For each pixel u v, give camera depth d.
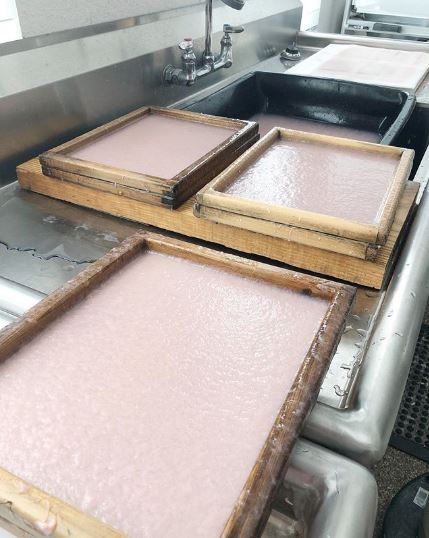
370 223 0.87
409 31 3.60
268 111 2.22
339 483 0.58
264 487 0.44
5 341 0.61
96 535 0.41
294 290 0.74
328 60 2.45
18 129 1.28
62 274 0.95
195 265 0.81
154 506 0.46
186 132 1.36
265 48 2.51
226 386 0.58
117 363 0.61
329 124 2.11
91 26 1.45
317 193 1.03
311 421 0.64
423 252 0.96
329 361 0.59
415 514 1.35
